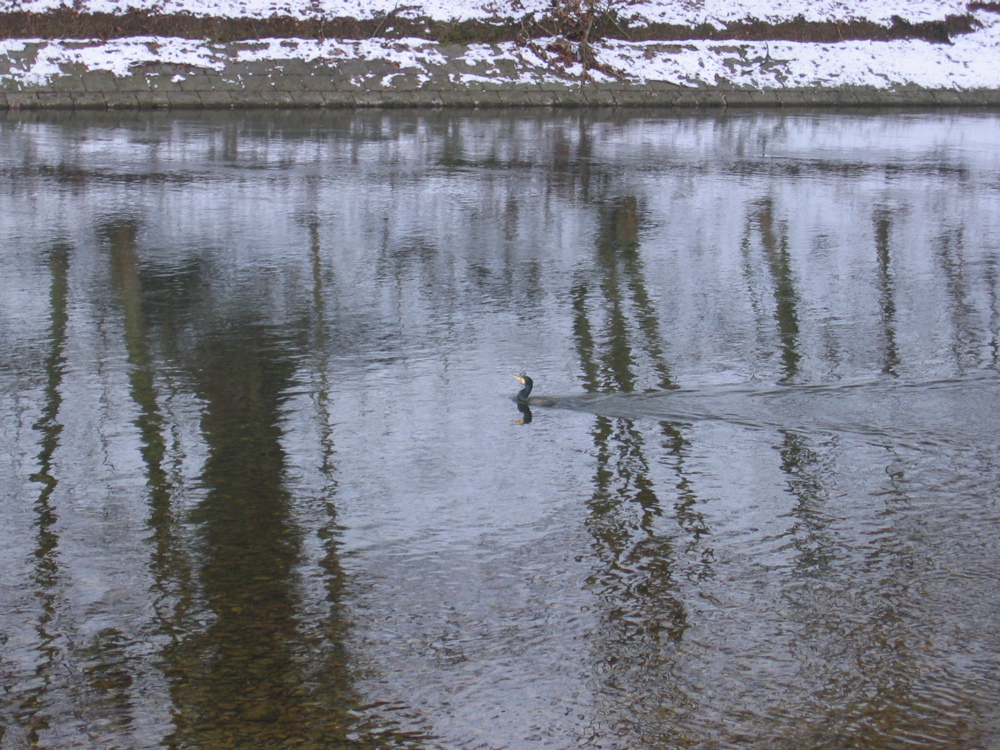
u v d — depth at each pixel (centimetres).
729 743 618
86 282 1588
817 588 782
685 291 1614
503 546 843
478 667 688
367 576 797
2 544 836
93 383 1187
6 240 1834
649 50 4712
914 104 4831
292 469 977
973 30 5344
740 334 1402
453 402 1148
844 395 1173
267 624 734
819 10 5156
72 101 3781
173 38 4088
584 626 734
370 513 895
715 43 4847
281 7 4316
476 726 633
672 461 999
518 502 916
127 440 1037
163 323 1405
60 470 969
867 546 845
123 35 4053
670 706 651
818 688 666
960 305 1562
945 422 1096
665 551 836
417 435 1057
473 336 1380
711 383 1212
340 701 654
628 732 627
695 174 2714
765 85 4725
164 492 929
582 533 864
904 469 983
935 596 771
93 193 2266
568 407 1132
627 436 1058
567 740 621
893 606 759
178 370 1234
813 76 4822
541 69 4472
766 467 986
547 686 669
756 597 771
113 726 629
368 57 4266
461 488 942
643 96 4494
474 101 4256
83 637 716
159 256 1750
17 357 1263
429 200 2283
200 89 3959
